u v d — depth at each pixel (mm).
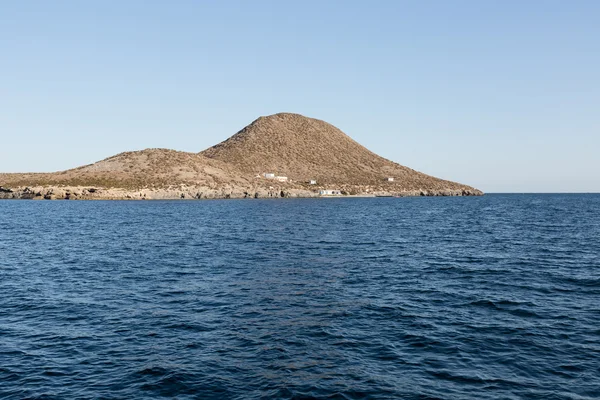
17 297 23922
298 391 13008
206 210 113188
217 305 22125
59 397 12828
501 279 28156
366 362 15109
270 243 46688
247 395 12828
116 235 55344
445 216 94625
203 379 13836
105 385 13539
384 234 56250
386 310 21156
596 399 12508
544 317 20000
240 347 16469
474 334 17797
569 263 34000
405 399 12578
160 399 12656
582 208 132125
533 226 67875
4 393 13062
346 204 158625
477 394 12828
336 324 19078
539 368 14555
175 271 31156
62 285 26828
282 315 20391
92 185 184000
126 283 27297
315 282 27344
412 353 15875
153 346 16641
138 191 180250
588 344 16625
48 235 55562
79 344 16891
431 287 25953
